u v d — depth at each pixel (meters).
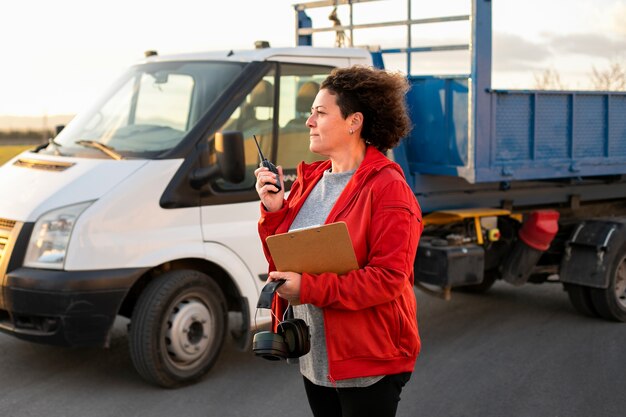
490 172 6.57
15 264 5.31
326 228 2.66
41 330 5.31
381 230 2.76
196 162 5.61
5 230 5.42
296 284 2.70
